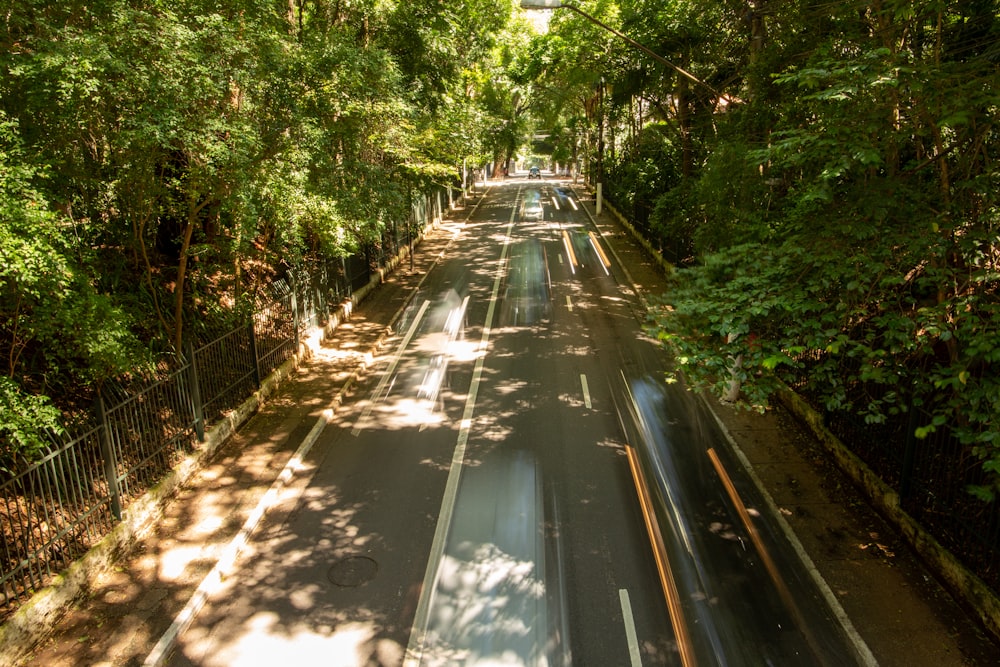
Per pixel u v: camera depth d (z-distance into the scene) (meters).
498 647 6.88
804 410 11.98
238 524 9.05
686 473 10.41
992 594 6.95
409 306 21.08
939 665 6.59
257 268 15.76
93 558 7.78
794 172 11.17
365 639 7.04
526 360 15.79
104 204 9.85
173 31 7.76
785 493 9.81
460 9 27.62
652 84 23.78
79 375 8.34
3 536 7.05
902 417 9.46
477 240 33.47
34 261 5.82
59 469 8.27
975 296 6.36
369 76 12.47
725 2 17.52
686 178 21.62
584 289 22.83
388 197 14.57
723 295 7.67
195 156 8.88
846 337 6.87
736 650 6.80
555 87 42.88
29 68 6.79
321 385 14.21
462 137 23.53
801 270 7.48
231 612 7.48
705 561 8.24
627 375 14.67
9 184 5.90
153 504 9.05
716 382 7.82
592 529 8.91
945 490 8.13
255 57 9.49
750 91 13.55
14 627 6.55
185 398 10.57
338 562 8.34
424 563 8.27
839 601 7.49
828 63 7.26
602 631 7.06
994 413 5.88
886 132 7.34
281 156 10.37
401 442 11.66
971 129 7.35
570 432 11.88
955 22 9.60
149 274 10.41
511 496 9.77
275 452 11.13
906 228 7.03
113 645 6.88
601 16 24.36
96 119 7.77
